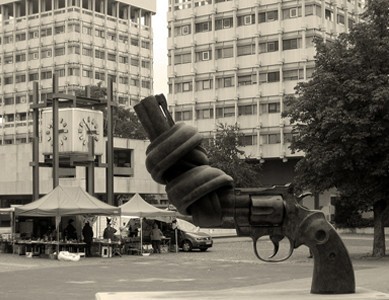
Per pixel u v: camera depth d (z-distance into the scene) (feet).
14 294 54.03
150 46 326.85
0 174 199.72
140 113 22.50
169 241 112.06
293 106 88.07
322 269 23.24
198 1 232.73
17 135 301.84
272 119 214.28
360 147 81.61
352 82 81.00
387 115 80.33
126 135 223.10
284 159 210.79
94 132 132.46
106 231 102.06
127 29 315.37
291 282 60.23
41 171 190.29
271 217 23.00
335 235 23.16
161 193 206.39
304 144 87.30
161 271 75.56
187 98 232.32
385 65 83.15
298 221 23.20
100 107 136.67
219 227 23.50
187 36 233.55
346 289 23.17
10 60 310.24
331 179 86.53
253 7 220.23
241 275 69.62
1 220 199.31
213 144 174.81
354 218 180.24
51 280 65.72
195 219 22.89
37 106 121.60
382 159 83.66
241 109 221.87
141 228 104.88
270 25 216.54
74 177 189.47
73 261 91.61
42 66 299.17
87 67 295.89
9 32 310.24
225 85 225.56
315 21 208.64
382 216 90.58
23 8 312.91
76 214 94.63
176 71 235.20
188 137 22.04
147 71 323.57
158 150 22.03
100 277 68.59
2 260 93.76
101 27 303.48
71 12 293.64
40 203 96.63
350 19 226.17
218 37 227.20
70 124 129.29
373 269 71.41
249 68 220.02
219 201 22.85
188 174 22.36
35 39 302.45
